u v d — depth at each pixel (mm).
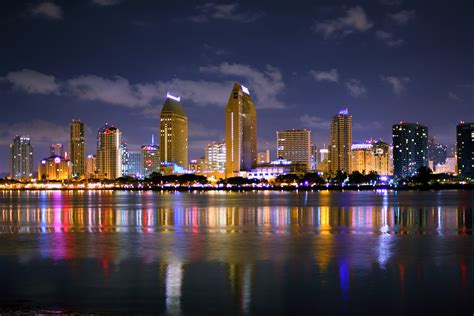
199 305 46219
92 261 66250
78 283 53844
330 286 52344
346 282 53906
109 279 55531
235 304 46562
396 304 46375
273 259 67375
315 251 74312
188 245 81438
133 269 60844
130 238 91375
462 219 131125
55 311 44562
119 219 137375
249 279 55406
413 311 44594
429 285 52500
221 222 126000
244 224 119938
